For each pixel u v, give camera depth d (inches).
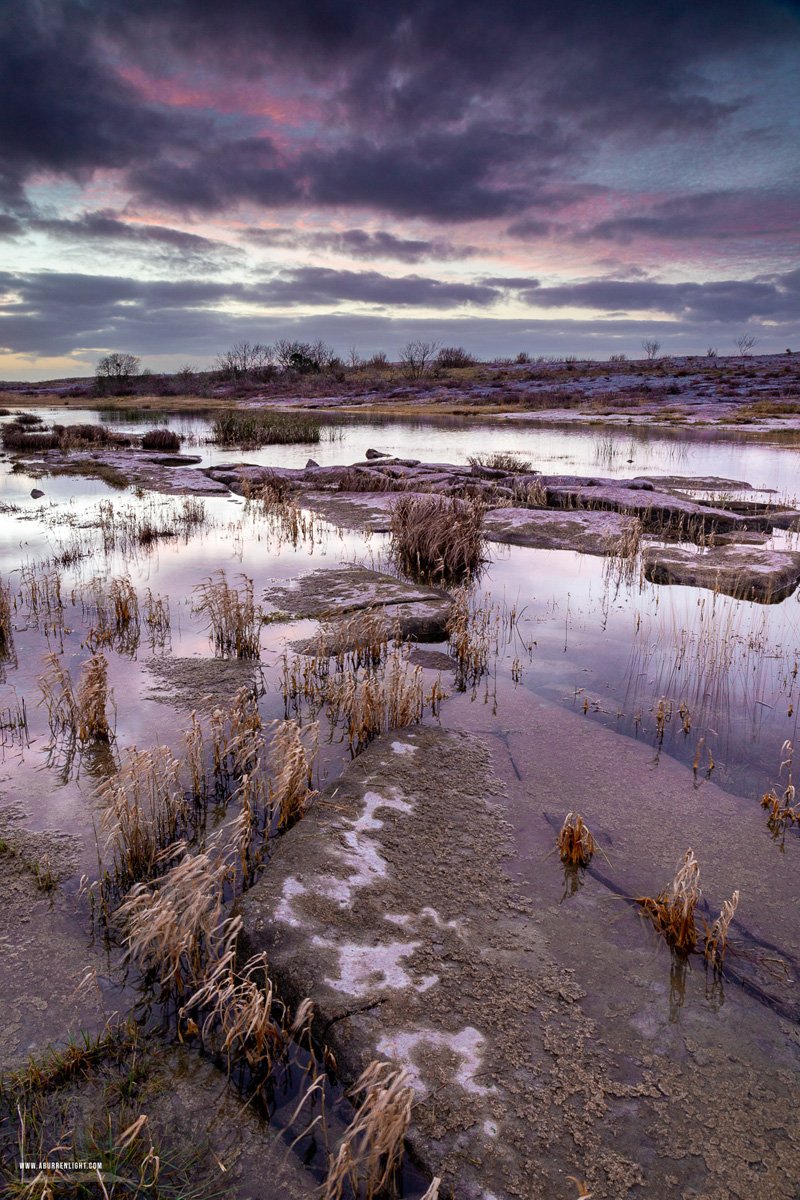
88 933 127.0
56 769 180.1
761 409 1494.8
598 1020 107.6
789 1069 100.4
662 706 203.0
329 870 137.1
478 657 246.7
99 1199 84.0
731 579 339.0
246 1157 89.2
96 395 2571.4
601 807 164.6
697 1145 89.5
